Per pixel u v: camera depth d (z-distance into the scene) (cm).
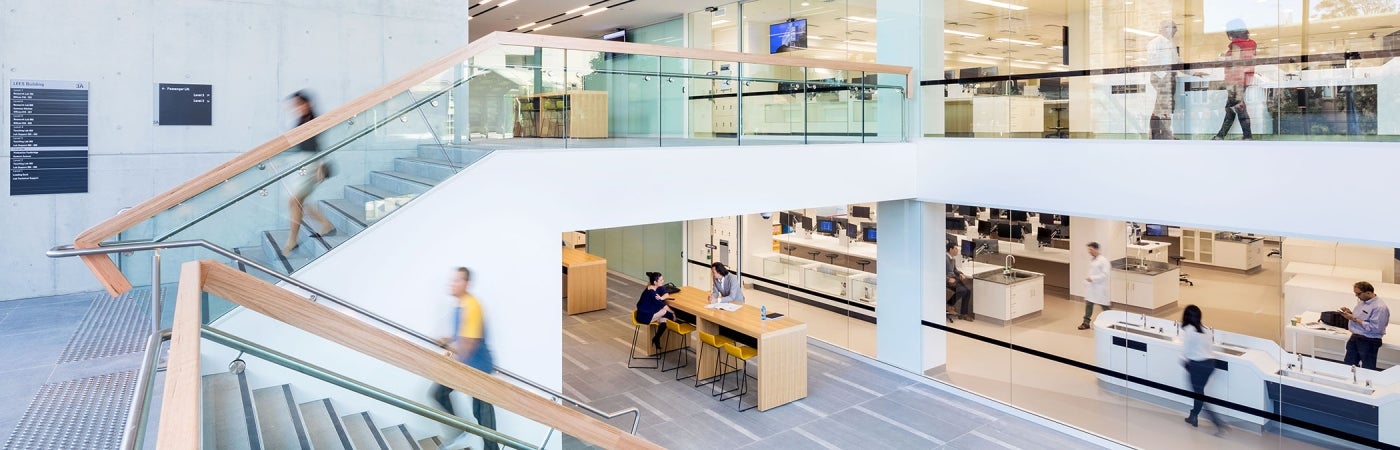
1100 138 717
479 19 1452
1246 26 624
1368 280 609
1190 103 658
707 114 731
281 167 502
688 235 1403
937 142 852
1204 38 648
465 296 567
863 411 838
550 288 611
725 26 1305
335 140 523
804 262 1115
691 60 719
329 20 809
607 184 636
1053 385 804
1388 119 552
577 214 621
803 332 869
